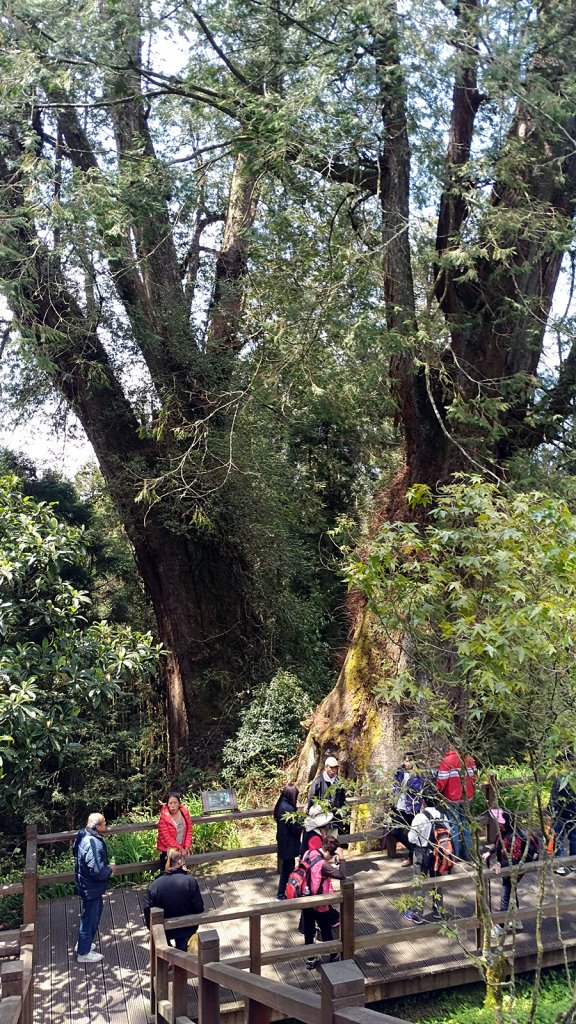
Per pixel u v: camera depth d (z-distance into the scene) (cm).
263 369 1428
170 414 1736
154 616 2095
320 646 1923
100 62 1261
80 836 875
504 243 1184
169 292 1811
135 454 1773
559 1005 720
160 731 1947
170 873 781
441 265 1089
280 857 984
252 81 1269
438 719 620
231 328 1905
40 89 1360
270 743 1545
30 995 659
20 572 1093
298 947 741
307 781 1324
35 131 1412
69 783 1712
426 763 749
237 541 1797
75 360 1672
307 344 1285
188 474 1684
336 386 1561
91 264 1487
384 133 1180
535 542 548
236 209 1969
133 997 789
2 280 1283
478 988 808
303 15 1174
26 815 1447
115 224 1318
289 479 1966
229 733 1744
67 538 1155
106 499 1947
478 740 646
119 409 1775
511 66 1077
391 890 761
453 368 1234
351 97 1136
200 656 1806
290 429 2062
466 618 538
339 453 2178
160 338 1725
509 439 1284
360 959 816
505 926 614
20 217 1341
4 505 1164
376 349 1309
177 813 922
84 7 1278
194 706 1788
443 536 585
